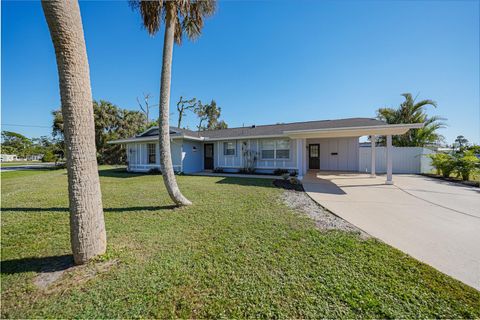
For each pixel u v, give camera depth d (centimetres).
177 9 508
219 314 172
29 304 185
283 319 166
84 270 238
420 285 205
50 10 220
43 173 1466
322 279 216
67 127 239
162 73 499
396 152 1218
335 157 1341
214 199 580
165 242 309
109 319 168
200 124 3516
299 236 327
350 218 416
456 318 165
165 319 167
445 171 960
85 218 248
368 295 191
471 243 299
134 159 1480
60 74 232
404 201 549
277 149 1245
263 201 558
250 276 223
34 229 365
